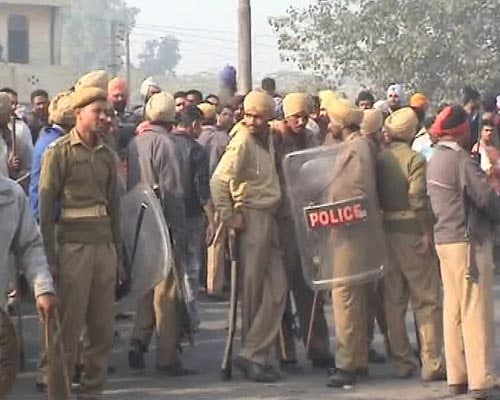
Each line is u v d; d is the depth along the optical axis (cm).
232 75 1669
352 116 990
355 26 4234
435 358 998
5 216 664
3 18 6556
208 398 945
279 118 1245
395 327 1011
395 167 992
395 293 1009
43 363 966
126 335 1218
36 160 947
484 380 920
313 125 1171
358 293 983
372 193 982
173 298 1023
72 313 879
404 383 996
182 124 1192
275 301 999
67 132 951
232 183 983
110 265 892
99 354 905
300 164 988
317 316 1048
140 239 937
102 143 895
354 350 984
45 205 868
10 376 647
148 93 1384
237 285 1003
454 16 4144
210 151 1364
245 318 1008
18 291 984
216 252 1402
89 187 880
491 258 925
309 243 987
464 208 915
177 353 1032
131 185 1059
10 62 6562
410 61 4122
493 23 4191
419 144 1305
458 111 920
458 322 938
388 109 1474
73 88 973
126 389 979
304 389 974
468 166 912
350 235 978
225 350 1047
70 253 875
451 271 927
